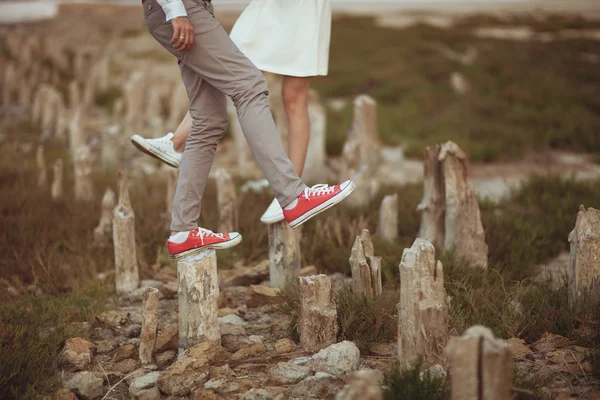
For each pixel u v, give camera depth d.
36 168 6.85
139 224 4.80
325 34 3.54
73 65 16.22
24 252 4.34
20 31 24.25
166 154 3.50
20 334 2.89
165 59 19.12
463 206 3.91
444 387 2.37
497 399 1.81
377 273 3.22
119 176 3.83
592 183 6.35
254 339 3.14
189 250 3.10
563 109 11.17
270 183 3.09
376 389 1.75
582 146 9.38
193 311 2.93
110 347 3.12
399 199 5.65
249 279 4.08
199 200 3.15
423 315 2.54
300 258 4.14
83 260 4.20
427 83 13.32
